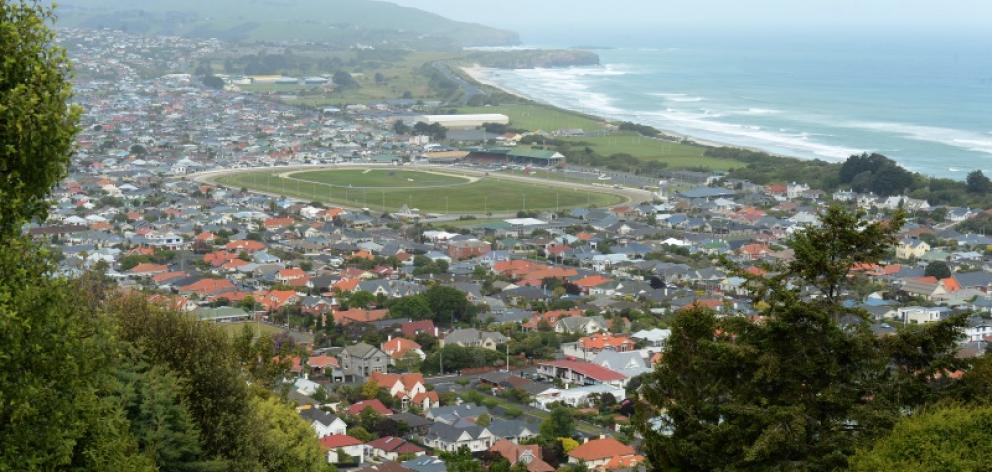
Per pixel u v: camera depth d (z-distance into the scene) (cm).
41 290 5300
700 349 7706
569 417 14775
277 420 8925
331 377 17738
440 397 16488
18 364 5088
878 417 6906
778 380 7269
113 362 6378
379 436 14525
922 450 6194
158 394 7012
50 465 5259
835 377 7250
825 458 6838
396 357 18600
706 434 7269
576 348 18912
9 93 5269
